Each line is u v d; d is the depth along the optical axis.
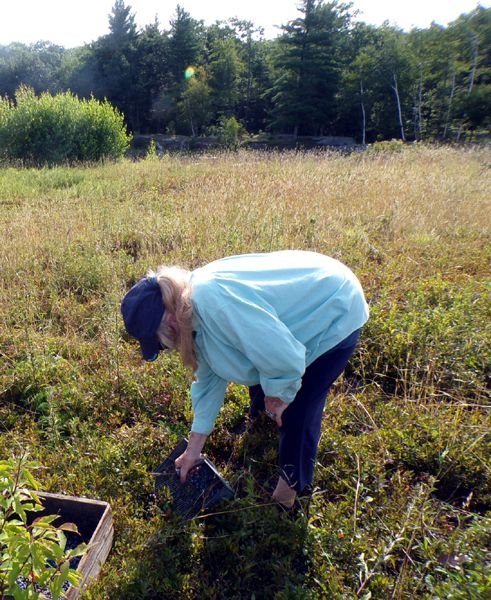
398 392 3.28
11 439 2.83
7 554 1.58
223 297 1.71
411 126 38.94
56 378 3.31
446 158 11.71
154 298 1.71
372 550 2.10
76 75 56.25
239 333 1.69
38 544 1.56
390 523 2.24
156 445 2.72
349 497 2.39
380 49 41.09
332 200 7.25
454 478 2.56
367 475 2.51
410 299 4.17
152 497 2.44
